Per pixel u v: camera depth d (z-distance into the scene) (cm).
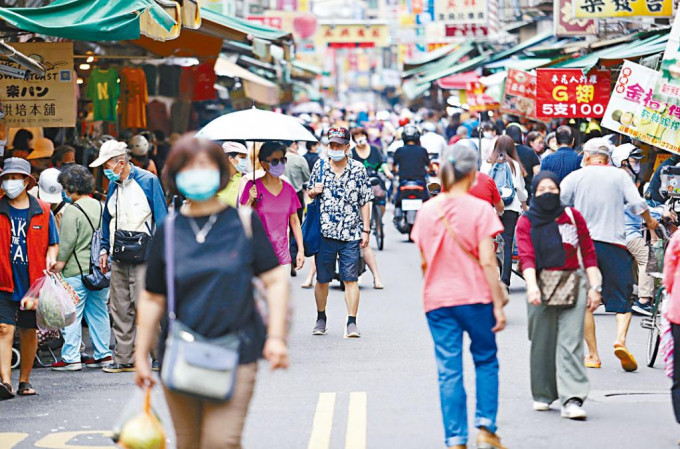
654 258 1789
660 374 1582
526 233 1316
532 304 1292
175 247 865
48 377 1683
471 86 4669
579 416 1305
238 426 859
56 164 2203
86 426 1339
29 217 1535
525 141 3553
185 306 859
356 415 1344
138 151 2695
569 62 3356
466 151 1143
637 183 2528
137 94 3006
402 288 2595
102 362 1769
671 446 1185
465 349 1761
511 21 4919
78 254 1730
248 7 7000
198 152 860
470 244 1127
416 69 6278
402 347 1831
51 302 1522
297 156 2788
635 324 2047
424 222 1148
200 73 3434
